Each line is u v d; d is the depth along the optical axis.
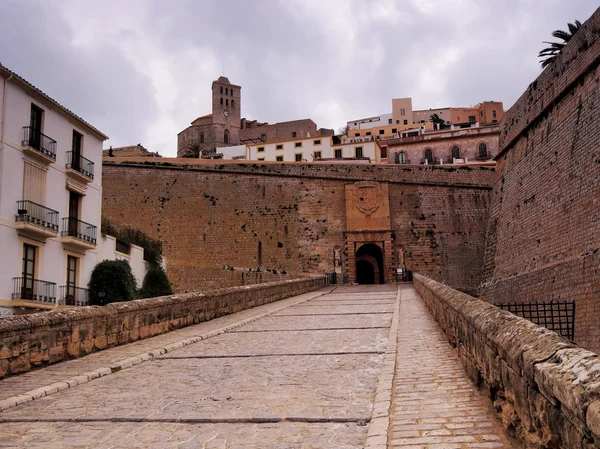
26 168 26.08
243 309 21.89
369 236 50.44
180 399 7.84
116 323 12.84
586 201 28.28
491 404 6.54
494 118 109.44
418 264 49.97
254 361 10.63
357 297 28.39
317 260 50.50
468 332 8.15
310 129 112.69
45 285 26.50
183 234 51.72
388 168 52.06
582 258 26.81
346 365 9.79
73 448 5.88
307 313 20.45
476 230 50.28
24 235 25.59
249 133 118.31
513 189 39.97
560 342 4.77
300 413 6.88
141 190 52.78
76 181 29.77
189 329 15.97
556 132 32.94
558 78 32.78
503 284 37.91
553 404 4.17
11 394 8.23
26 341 9.98
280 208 51.69
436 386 7.79
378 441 5.62
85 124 30.61
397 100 113.94
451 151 74.06
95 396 8.23
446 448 5.34
